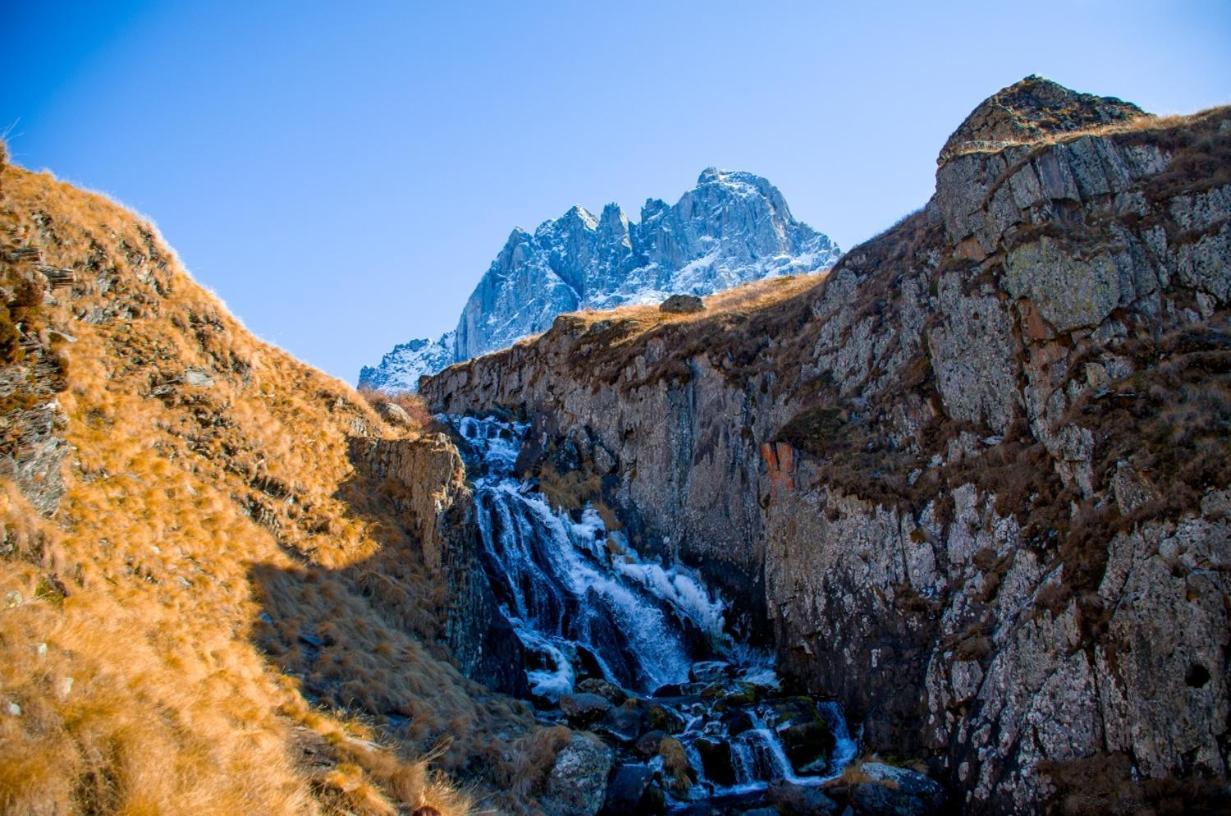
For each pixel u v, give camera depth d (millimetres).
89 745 13156
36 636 14234
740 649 38688
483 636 29172
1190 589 18828
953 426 31125
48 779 12188
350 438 33688
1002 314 30719
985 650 23922
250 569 22656
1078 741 19844
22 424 17578
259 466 27422
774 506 36438
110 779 13141
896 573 29156
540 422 58312
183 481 23703
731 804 24594
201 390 28062
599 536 46438
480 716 24141
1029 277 29438
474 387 70312
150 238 30703
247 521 24781
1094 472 23281
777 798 24047
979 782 21969
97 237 27953
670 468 46656
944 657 25141
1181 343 25016
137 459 22922
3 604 14484
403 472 32125
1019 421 28469
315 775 16797
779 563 34906
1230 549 18734
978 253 33562
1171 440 21406
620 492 48656
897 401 34625
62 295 25969
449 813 18156
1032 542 24453
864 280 44031
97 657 14992
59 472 18609
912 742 25703
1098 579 21078
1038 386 28172
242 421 28391
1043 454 26422
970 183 34594
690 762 26156
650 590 42219
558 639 37250
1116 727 19203
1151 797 17906
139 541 20000
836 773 26609
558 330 62438
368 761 18234
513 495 45031
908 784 22781
